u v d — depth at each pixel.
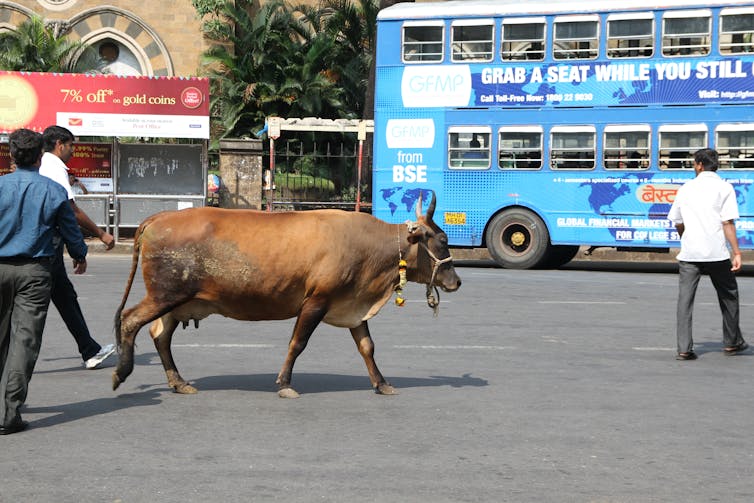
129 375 8.40
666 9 19.98
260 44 32.56
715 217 9.86
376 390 7.92
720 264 9.91
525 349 10.27
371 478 5.55
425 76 21.44
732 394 8.11
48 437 6.40
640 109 20.19
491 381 8.52
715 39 19.70
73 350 9.93
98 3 34.47
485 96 21.11
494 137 21.06
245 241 7.41
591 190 20.53
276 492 5.26
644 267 22.41
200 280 7.44
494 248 21.14
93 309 12.77
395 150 21.64
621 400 7.80
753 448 6.35
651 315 13.00
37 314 6.45
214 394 7.79
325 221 7.53
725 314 10.16
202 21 34.75
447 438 6.49
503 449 6.23
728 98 19.62
